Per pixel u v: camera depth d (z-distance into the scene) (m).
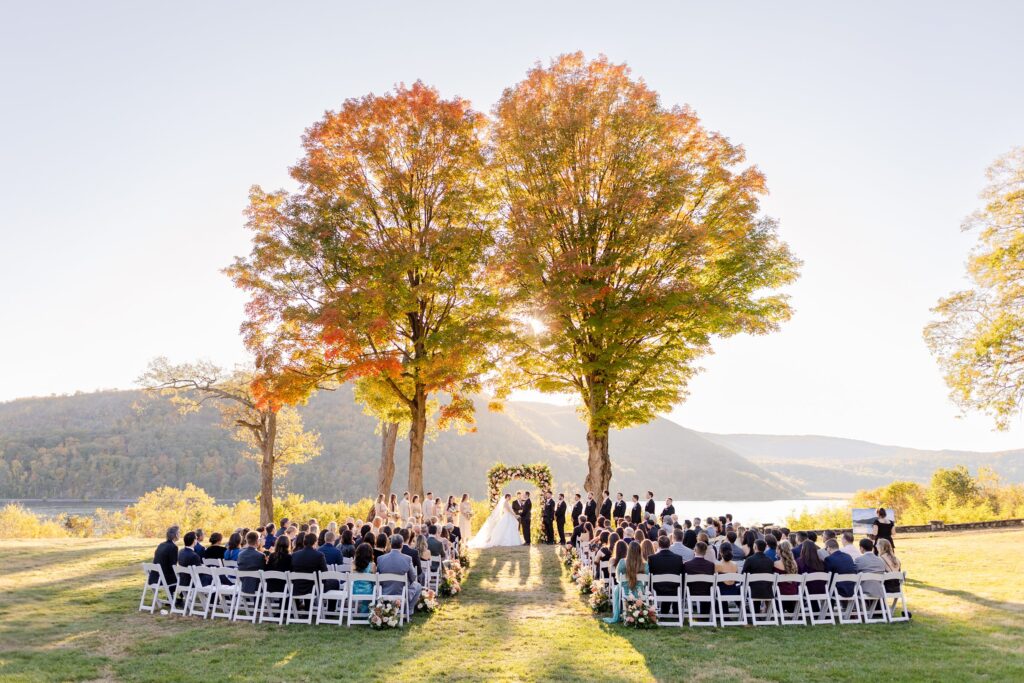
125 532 40.03
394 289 21.23
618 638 9.82
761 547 11.62
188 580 11.67
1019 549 19.05
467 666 8.27
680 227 21.03
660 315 20.58
